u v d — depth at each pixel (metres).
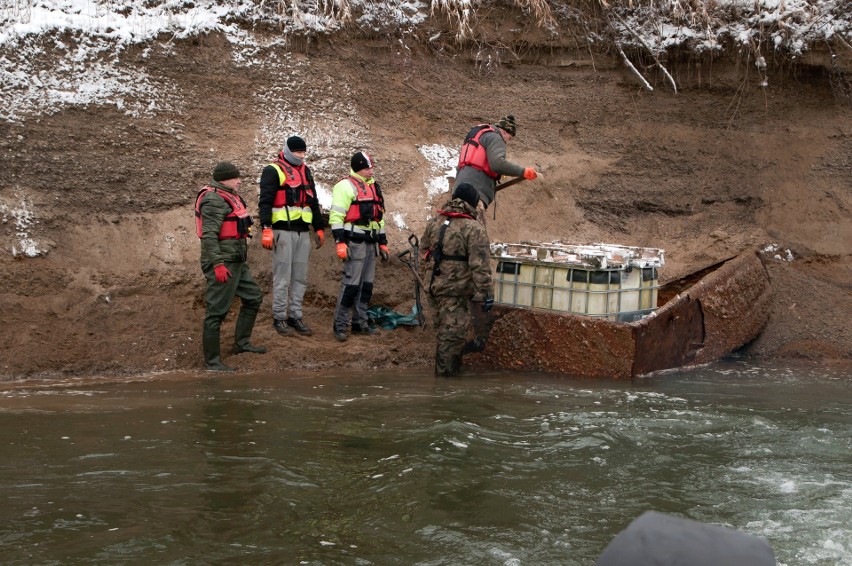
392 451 5.16
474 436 5.47
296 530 3.96
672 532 1.10
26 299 7.90
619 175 10.89
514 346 8.02
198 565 3.54
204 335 7.82
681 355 8.22
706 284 8.42
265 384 7.23
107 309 8.11
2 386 7.03
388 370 8.12
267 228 8.03
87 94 8.78
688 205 10.85
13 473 4.63
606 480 4.72
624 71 10.97
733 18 10.89
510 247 8.27
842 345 9.03
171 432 5.51
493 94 10.74
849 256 10.38
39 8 8.81
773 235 10.57
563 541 3.90
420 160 10.24
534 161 10.69
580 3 10.86
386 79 10.34
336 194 8.32
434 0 10.42
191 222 8.89
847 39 10.65
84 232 8.43
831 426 5.95
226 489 4.45
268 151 9.52
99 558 3.57
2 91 8.46
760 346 9.10
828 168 10.80
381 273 9.38
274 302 8.38
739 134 10.98
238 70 9.59
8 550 3.62
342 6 9.99
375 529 3.99
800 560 3.70
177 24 9.32
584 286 7.84
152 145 8.98
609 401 6.64
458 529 4.01
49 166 8.48
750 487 4.62
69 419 5.81
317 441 5.35
